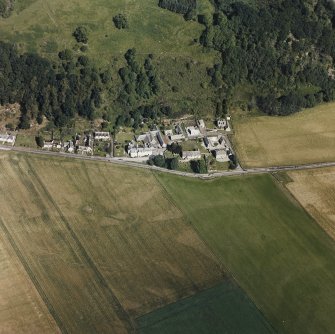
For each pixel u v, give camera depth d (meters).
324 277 190.62
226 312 176.00
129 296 176.75
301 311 179.25
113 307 172.88
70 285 177.88
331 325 176.62
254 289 183.75
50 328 165.25
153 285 180.88
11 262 182.75
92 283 179.12
